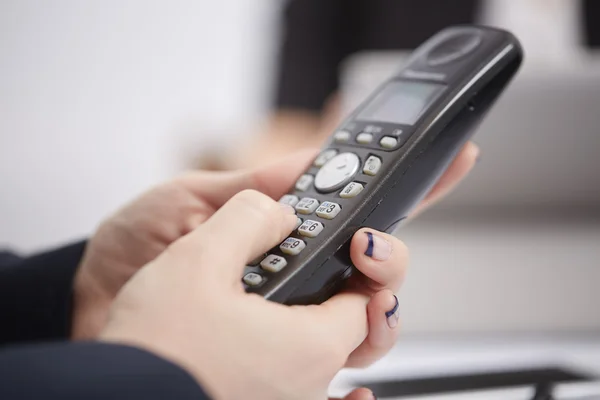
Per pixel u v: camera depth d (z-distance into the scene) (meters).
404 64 0.53
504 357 0.60
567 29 1.42
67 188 2.02
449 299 0.73
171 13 2.28
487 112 0.47
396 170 0.41
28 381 0.21
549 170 0.86
